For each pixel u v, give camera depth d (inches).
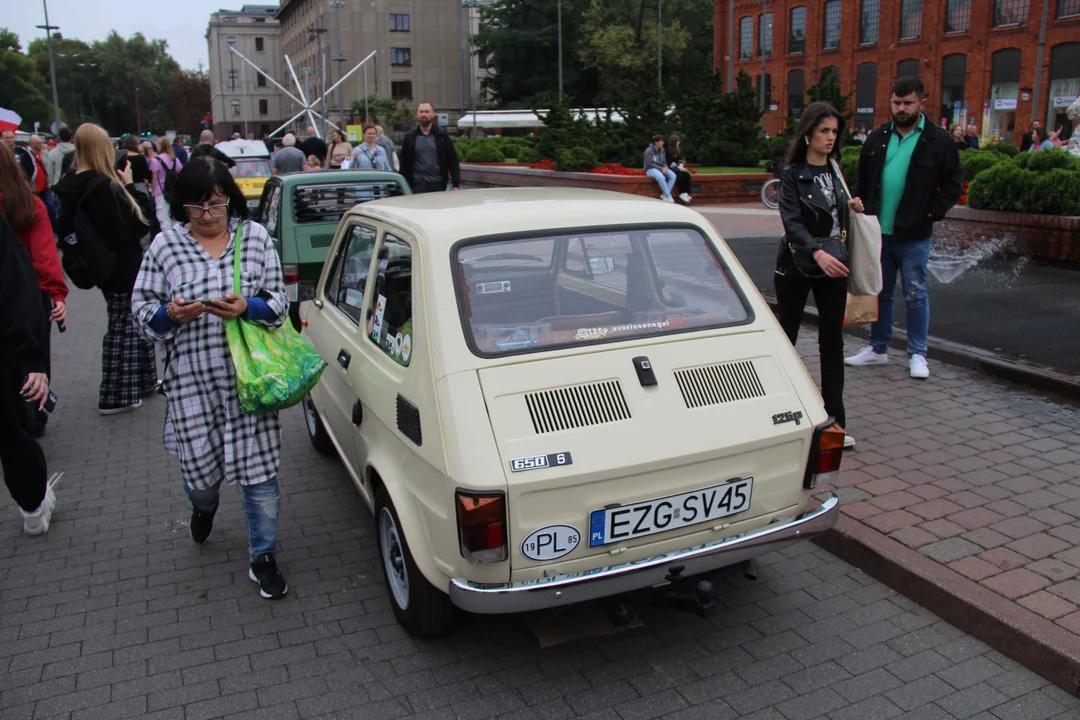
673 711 129.0
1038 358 263.3
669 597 142.0
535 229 146.6
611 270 147.3
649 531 128.9
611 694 133.3
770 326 149.3
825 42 1888.5
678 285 150.7
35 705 133.1
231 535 192.9
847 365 279.3
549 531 122.1
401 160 437.7
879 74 1776.6
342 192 351.9
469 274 137.9
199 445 156.5
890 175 254.4
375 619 156.7
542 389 128.0
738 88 992.2
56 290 214.2
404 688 135.8
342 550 184.1
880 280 199.6
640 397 131.3
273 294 156.0
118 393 278.1
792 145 198.2
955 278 386.6
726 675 137.4
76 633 153.6
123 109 5772.6
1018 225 423.8
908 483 192.2
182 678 139.5
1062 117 1480.1
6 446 179.3
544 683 136.3
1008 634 139.2
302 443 249.1
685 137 996.6
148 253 154.1
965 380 260.5
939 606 151.4
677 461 127.3
